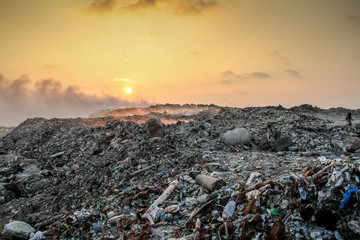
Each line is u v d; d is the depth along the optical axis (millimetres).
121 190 8922
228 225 5320
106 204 7965
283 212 5398
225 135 13375
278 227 4902
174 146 12383
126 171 10055
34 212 8906
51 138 18531
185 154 11266
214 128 15641
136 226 6203
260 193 6004
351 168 5277
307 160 9812
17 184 10914
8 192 10211
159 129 13422
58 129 19969
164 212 6684
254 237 4973
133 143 12430
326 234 4715
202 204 6660
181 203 7090
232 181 7949
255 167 9219
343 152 11141
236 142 13250
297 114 25016
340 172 5273
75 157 13742
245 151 12766
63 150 15258
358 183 4973
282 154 11352
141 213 6996
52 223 7715
